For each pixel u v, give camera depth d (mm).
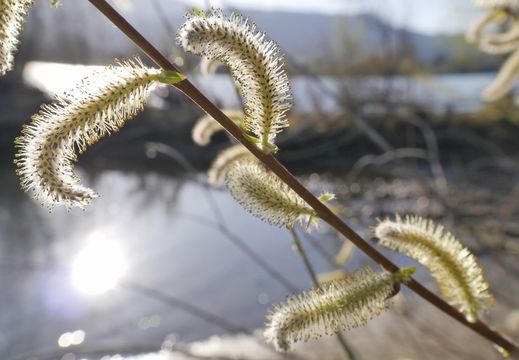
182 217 12953
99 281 9180
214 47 1348
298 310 1519
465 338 5566
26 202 14727
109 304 8352
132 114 1341
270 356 6055
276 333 1511
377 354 5594
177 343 7062
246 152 2064
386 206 12156
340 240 9445
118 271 9602
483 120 17156
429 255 1673
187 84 1371
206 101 1390
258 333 6441
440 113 17781
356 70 17219
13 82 22078
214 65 2598
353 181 14750
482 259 6582
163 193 15758
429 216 7113
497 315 5277
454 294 1676
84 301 8547
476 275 1665
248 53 1360
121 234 11836
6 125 20781
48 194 1275
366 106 15000
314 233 10367
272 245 10594
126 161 19594
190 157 18969
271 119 1401
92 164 19516
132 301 8438
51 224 12648
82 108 1300
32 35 14531
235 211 13242
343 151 17078
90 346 6840
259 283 8852
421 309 6609
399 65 17594
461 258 1669
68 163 1315
